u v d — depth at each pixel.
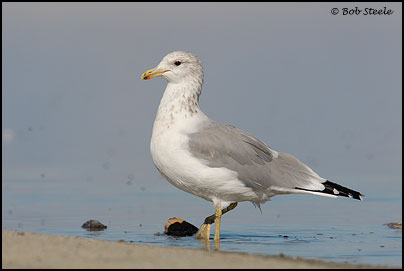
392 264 11.56
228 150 13.94
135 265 10.25
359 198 14.51
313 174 14.53
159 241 13.83
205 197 14.34
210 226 14.36
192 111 14.35
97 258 10.56
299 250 12.85
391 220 16.17
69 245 11.27
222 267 10.39
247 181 13.97
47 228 15.08
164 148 13.96
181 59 14.37
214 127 14.22
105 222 15.87
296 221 16.11
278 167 14.38
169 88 14.45
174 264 10.42
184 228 14.74
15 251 10.70
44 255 10.56
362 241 13.77
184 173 13.86
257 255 11.68
